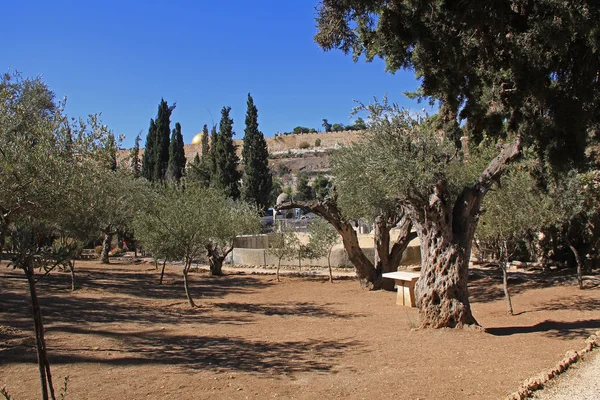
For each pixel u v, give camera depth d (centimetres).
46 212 630
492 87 1477
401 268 2453
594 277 1745
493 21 1150
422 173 974
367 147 1130
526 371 724
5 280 1734
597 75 1234
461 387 652
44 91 1360
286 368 758
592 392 636
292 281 2217
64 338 946
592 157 1656
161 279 2100
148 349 891
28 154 604
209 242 1672
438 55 1241
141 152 7131
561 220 1499
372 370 741
